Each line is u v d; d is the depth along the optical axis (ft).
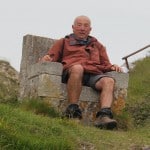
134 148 29.43
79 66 36.24
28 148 25.95
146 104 47.06
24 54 43.11
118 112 37.76
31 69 38.93
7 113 29.48
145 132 35.53
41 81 36.78
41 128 29.14
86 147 28.68
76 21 38.50
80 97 37.32
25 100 38.01
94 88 37.42
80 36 38.34
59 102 36.70
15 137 26.17
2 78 49.57
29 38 43.16
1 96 43.78
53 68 36.83
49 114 35.96
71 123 31.73
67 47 38.04
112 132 33.83
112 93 36.60
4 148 25.49
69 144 27.25
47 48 43.39
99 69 37.76
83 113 37.27
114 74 38.09
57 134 29.14
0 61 53.57
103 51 38.88
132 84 61.00
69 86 36.01
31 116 30.94
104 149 28.84
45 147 26.32
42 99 36.58
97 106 37.58
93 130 32.68
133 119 42.11
